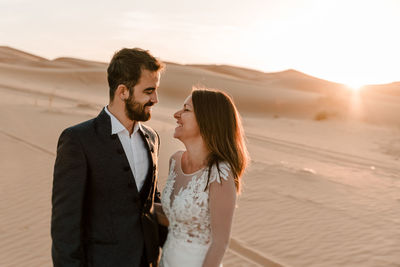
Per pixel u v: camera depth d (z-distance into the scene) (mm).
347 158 15180
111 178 2123
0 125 13219
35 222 5750
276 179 8836
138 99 2115
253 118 34094
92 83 55969
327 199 7629
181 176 2312
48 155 9594
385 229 6180
